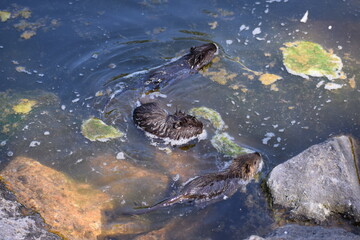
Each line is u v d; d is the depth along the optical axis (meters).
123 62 8.66
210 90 8.17
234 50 9.01
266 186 6.29
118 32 9.26
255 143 7.11
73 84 8.12
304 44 9.06
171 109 7.78
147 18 9.66
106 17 9.61
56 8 9.73
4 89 7.84
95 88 8.09
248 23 9.61
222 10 9.97
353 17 9.81
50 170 6.45
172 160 6.84
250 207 6.07
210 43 8.96
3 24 9.16
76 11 9.70
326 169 6.21
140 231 5.70
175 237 5.64
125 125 7.45
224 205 6.10
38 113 7.49
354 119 7.50
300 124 7.42
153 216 5.91
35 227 5.42
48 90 7.96
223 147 7.06
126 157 6.85
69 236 5.43
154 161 6.81
